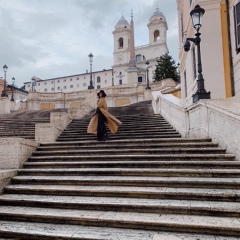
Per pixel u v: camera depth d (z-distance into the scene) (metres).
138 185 4.75
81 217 3.79
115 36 88.69
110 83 88.00
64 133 9.76
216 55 11.09
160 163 5.45
